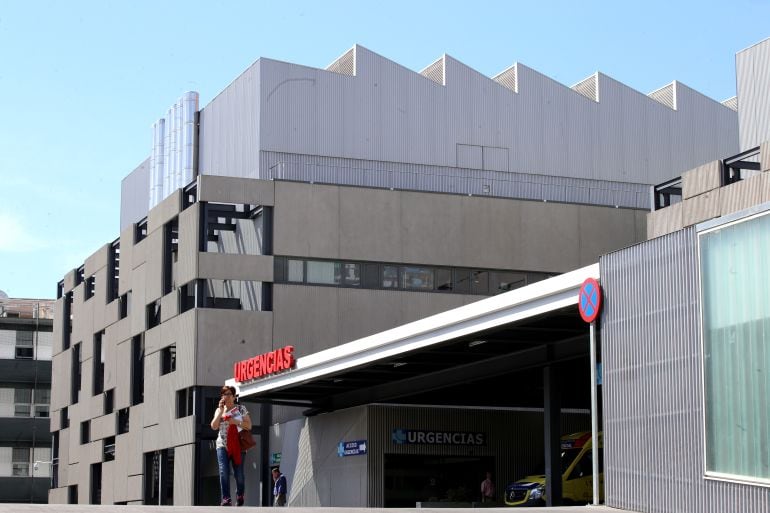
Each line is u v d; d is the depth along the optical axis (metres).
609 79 61.16
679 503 19.14
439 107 57.53
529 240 52.84
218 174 58.41
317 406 43.56
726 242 18.39
